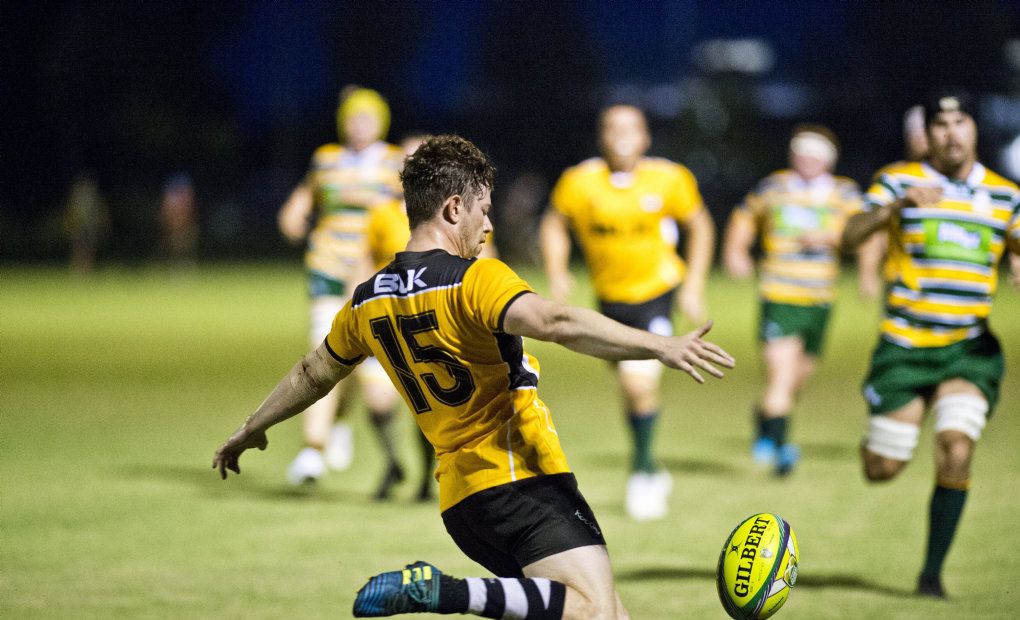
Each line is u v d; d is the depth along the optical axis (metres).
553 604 15.30
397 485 36.97
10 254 165.62
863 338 80.25
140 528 30.38
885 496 34.72
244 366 64.00
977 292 24.56
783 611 23.14
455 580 14.98
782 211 40.91
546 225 35.53
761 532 18.34
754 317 91.00
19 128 182.12
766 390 39.62
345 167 37.66
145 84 191.50
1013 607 23.38
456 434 16.34
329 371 17.38
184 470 38.44
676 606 23.53
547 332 15.01
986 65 169.88
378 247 35.38
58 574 25.94
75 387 56.75
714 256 161.12
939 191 23.59
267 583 25.22
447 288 15.78
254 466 39.88
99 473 37.72
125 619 22.47
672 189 34.19
